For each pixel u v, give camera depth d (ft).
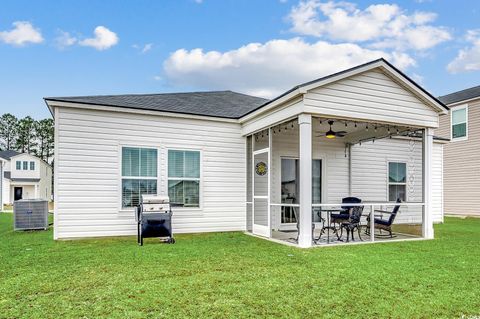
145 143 29.09
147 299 12.60
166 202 25.32
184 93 40.50
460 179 56.65
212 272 16.40
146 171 29.09
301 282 14.83
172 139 30.09
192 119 30.83
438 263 18.51
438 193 44.55
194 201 30.73
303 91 23.16
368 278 15.49
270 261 18.83
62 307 11.81
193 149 30.81
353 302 12.47
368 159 39.19
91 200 27.14
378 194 39.47
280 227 33.91
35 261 18.66
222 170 31.83
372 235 26.23
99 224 27.32
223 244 24.49
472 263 18.57
